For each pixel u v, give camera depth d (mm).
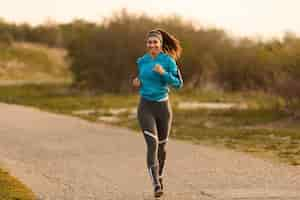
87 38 43750
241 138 18922
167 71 10195
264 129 21516
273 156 15055
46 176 11992
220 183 11266
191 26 45281
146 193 10391
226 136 19438
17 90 46031
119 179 11703
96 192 10477
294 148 16641
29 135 19250
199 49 43969
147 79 10156
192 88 44156
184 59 43500
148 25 43625
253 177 11883
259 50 40938
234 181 11461
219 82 44188
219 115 26453
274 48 30984
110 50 42812
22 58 79125
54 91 44000
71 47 45062
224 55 43406
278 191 10477
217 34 45000
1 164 13453
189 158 14453
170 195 10219
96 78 43219
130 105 32250
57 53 86750
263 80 37031
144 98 10180
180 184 11188
